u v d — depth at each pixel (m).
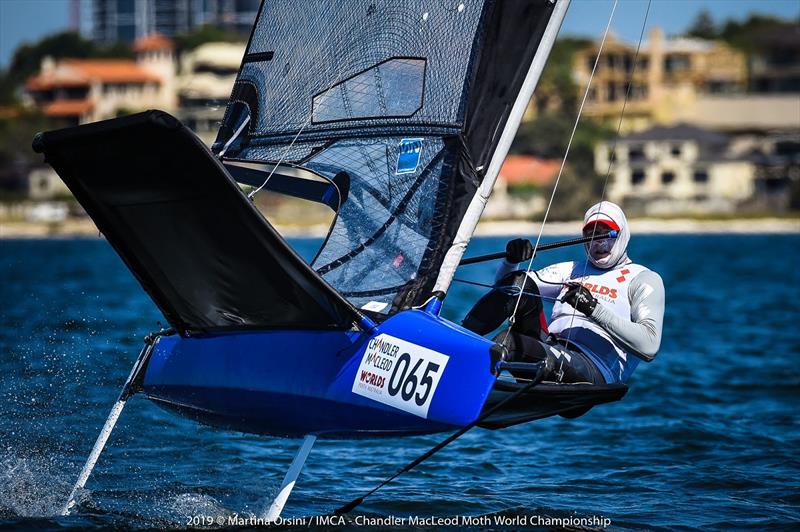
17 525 21.17
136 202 19.75
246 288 20.48
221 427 23.66
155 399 23.52
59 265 120.56
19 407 31.53
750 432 31.48
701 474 26.75
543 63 21.22
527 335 21.42
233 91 25.81
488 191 21.12
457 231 20.95
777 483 25.83
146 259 21.19
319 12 24.31
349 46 23.69
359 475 26.97
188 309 22.03
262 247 19.06
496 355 19.05
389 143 22.41
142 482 25.11
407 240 21.30
